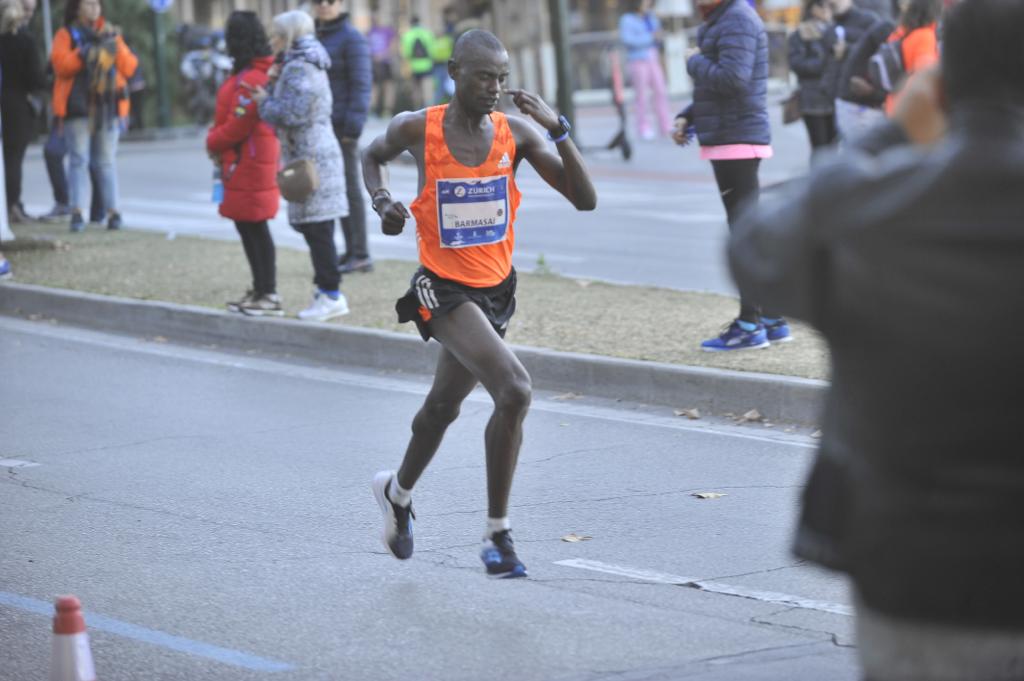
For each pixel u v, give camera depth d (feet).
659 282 158.30
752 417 105.40
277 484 90.84
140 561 75.56
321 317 136.77
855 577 30.86
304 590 70.49
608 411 109.81
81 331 147.33
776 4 405.59
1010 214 28.48
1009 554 28.99
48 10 310.45
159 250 183.62
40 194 249.34
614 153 293.23
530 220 211.00
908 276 28.78
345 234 163.02
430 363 124.98
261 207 136.77
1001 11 29.73
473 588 70.38
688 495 86.63
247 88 134.10
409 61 381.81
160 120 362.33
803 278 29.99
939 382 28.81
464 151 69.72
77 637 47.75
